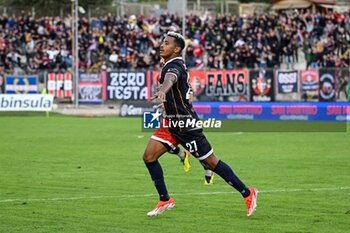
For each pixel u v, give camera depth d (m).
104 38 77.88
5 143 42.47
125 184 26.00
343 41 73.44
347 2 90.50
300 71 63.62
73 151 37.91
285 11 85.56
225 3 95.56
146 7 92.50
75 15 70.25
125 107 66.56
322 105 60.75
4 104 68.06
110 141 43.59
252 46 74.12
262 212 20.38
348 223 18.69
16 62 77.75
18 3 88.06
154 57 74.81
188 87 19.12
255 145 40.81
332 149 38.31
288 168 30.47
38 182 26.56
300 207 21.12
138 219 19.44
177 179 27.36
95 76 68.62
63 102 69.81
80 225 18.61
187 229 18.08
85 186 25.52
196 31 77.19
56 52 76.94
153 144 19.36
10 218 19.56
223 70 65.12
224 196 23.27
